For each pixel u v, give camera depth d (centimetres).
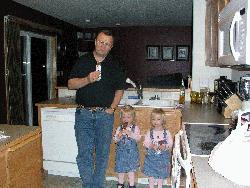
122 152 285
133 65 800
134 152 287
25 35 507
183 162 134
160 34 782
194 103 352
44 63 583
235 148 117
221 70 362
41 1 441
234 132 123
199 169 128
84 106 268
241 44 145
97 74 241
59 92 398
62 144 336
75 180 331
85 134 271
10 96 432
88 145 273
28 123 525
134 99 362
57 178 336
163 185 315
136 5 471
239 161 113
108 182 324
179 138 170
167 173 277
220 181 116
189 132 194
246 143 117
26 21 471
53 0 433
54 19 604
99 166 280
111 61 266
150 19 645
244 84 235
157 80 494
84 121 269
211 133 192
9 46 427
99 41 246
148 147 277
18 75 450
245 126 123
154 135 278
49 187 313
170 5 471
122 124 291
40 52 564
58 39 616
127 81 371
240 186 112
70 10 519
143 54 793
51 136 337
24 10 477
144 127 313
